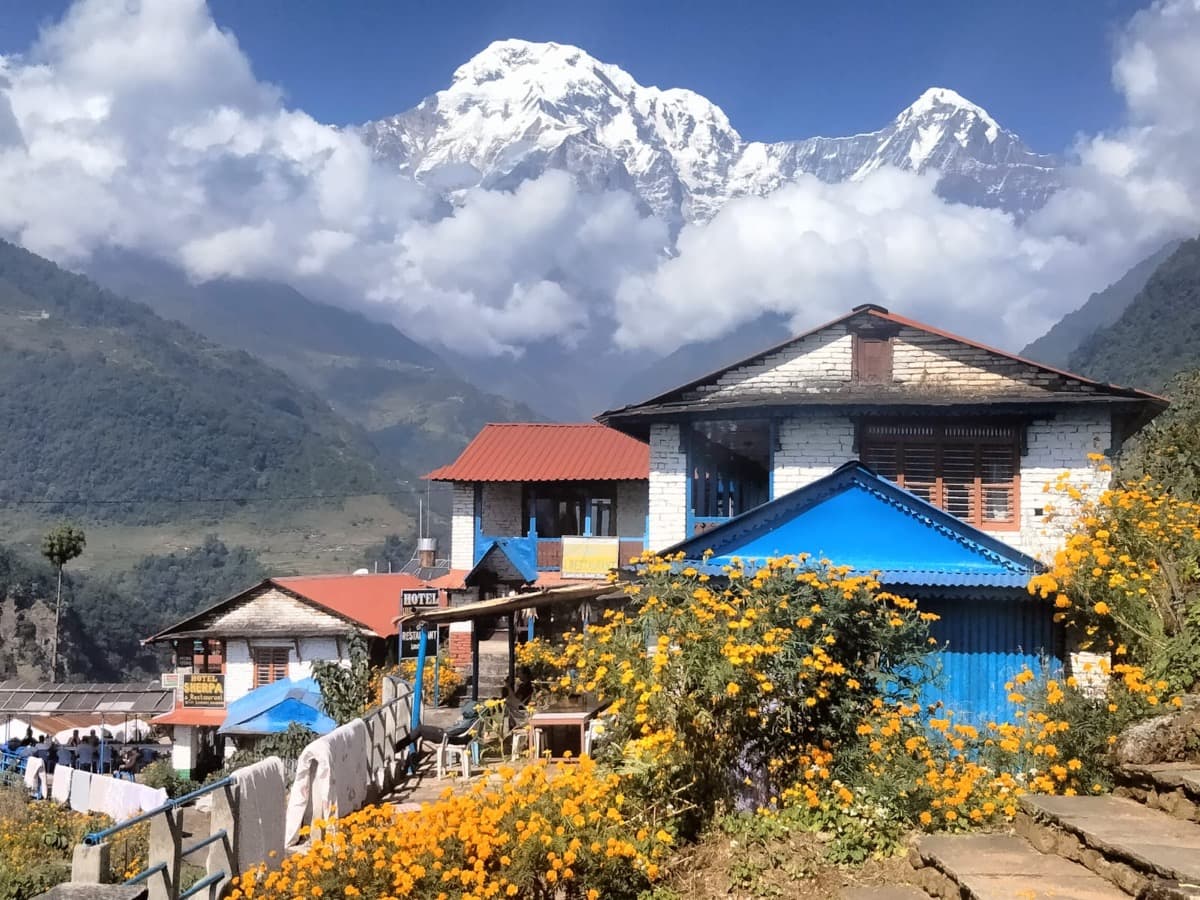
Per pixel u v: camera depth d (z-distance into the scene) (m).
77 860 7.97
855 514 12.32
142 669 90.06
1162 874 5.91
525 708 14.65
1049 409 16.38
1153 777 7.28
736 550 12.51
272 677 32.62
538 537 26.09
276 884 7.92
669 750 8.47
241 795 9.08
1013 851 7.18
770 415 17.23
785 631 8.68
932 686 11.42
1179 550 9.74
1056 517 16.17
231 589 126.44
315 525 168.75
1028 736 8.77
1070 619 10.95
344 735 11.30
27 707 41.00
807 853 7.93
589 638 9.78
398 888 7.29
